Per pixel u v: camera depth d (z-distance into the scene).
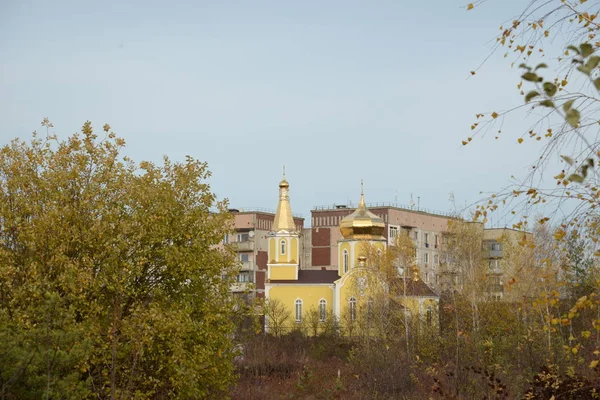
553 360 28.55
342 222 103.69
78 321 30.91
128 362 31.12
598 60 8.46
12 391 20.45
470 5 12.70
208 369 33.41
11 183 32.03
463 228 63.38
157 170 35.59
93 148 34.12
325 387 48.75
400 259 80.62
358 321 75.19
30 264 30.03
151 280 34.53
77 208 32.41
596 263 27.20
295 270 103.31
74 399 21.05
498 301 55.00
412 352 46.59
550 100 9.07
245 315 37.78
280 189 106.31
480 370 30.72
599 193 12.64
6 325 24.19
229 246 37.22
